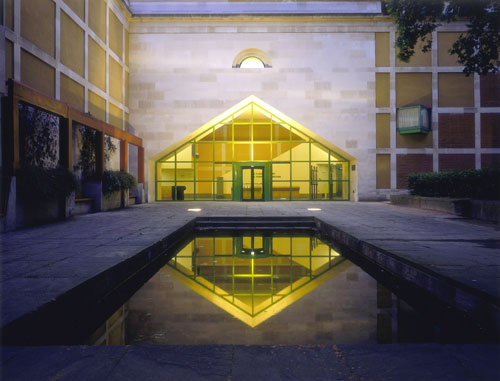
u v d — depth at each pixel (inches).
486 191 438.0
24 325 99.5
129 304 151.5
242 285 183.8
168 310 143.7
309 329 121.1
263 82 745.6
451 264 162.9
